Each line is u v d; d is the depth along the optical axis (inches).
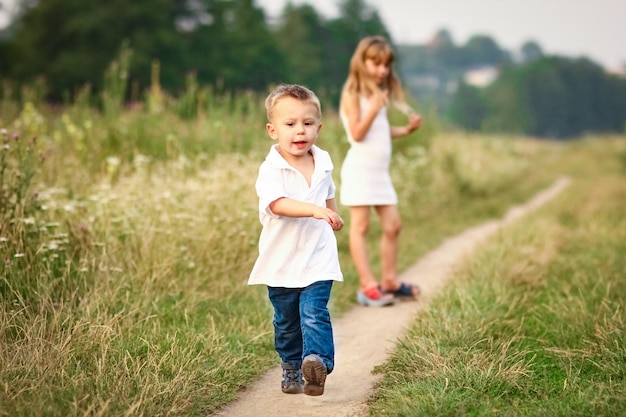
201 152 340.2
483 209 469.1
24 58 1519.4
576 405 135.6
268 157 149.6
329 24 2386.8
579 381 148.8
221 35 1748.3
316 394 140.3
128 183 276.4
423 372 154.6
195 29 1729.8
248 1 1820.9
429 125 562.6
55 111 438.9
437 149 568.4
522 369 153.9
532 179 784.3
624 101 5639.8
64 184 273.3
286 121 146.4
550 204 486.3
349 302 236.4
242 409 147.9
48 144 322.7
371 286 233.5
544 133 5374.0
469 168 599.2
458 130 810.2
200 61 1648.6
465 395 141.0
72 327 166.9
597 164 1001.5
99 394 133.5
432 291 242.8
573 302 207.9
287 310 152.0
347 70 2353.6
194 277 220.2
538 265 255.8
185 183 290.4
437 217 429.7
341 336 200.5
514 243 295.6
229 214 258.5
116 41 1512.1
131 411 127.0
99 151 339.6
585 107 5502.0
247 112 422.9
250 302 214.1
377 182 233.8
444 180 517.3
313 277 146.9
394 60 241.4
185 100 416.2
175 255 221.5
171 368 153.6
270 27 2043.6
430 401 137.6
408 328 191.9
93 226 228.8
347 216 314.5
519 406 138.1
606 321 179.8
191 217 241.0
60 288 191.6
